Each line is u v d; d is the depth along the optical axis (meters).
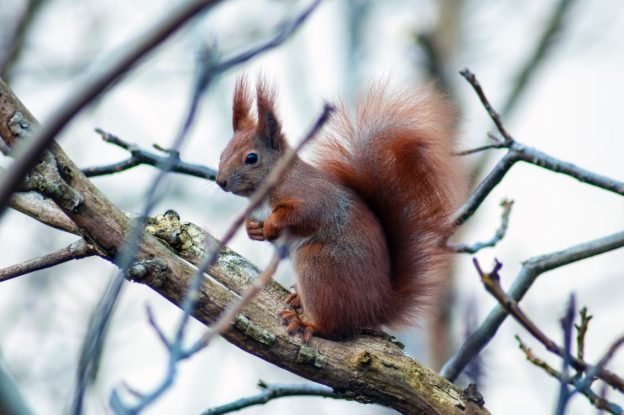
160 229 9.52
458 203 10.75
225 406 9.84
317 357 8.91
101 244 8.57
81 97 4.98
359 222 10.31
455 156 10.77
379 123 10.98
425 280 10.53
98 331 5.47
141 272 8.44
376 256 10.20
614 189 10.22
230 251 9.75
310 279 9.98
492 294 6.86
